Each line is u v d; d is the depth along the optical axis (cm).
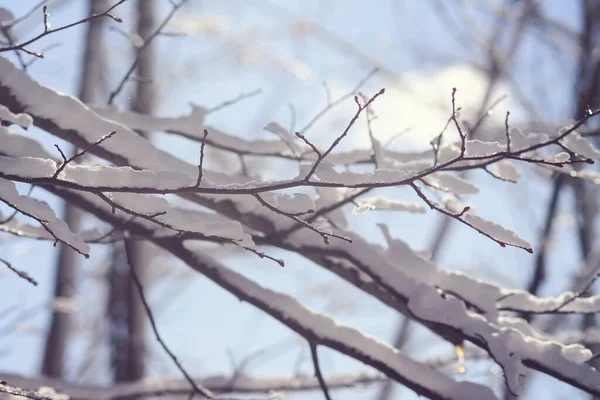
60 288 584
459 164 259
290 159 300
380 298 283
